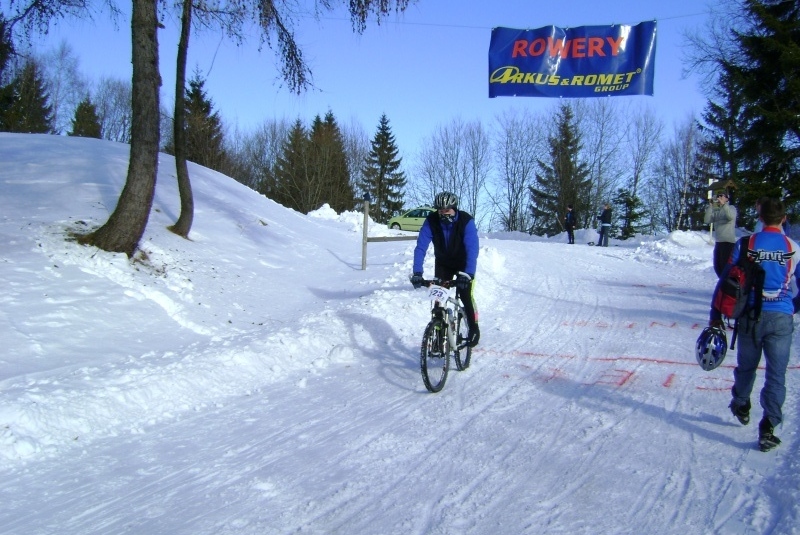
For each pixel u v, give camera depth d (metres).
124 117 54.03
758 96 25.88
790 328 4.57
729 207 9.48
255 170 57.62
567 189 50.06
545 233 52.25
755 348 4.72
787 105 25.53
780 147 26.06
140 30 8.79
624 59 11.74
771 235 4.65
